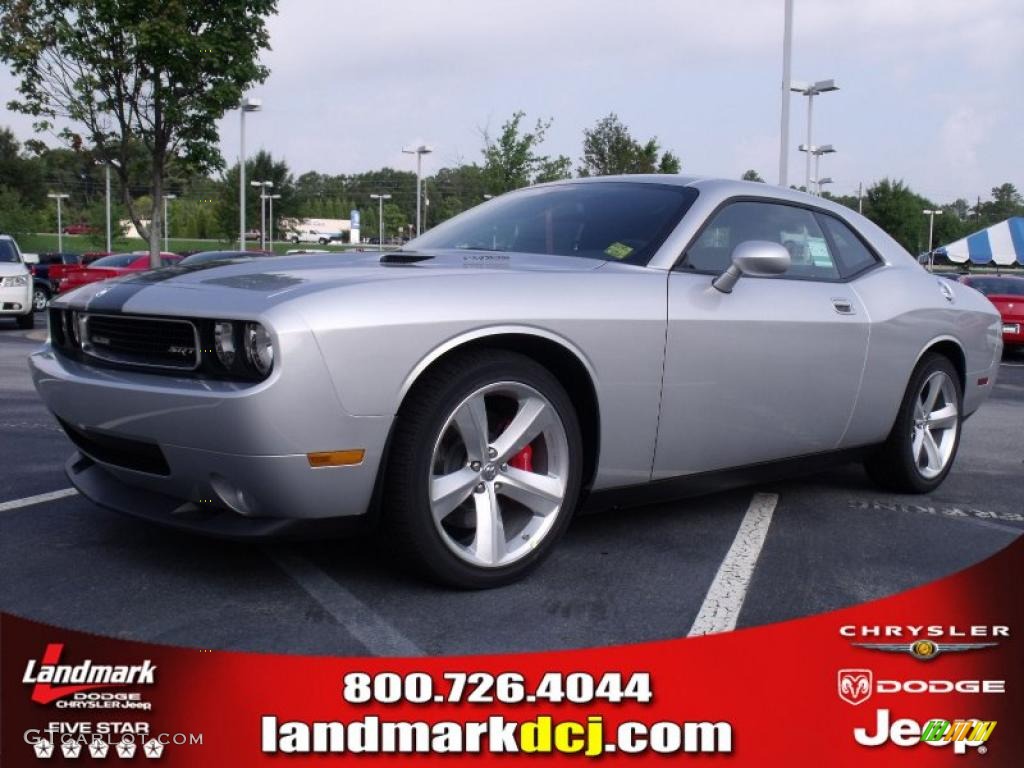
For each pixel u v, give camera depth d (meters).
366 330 2.69
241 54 13.40
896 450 4.47
